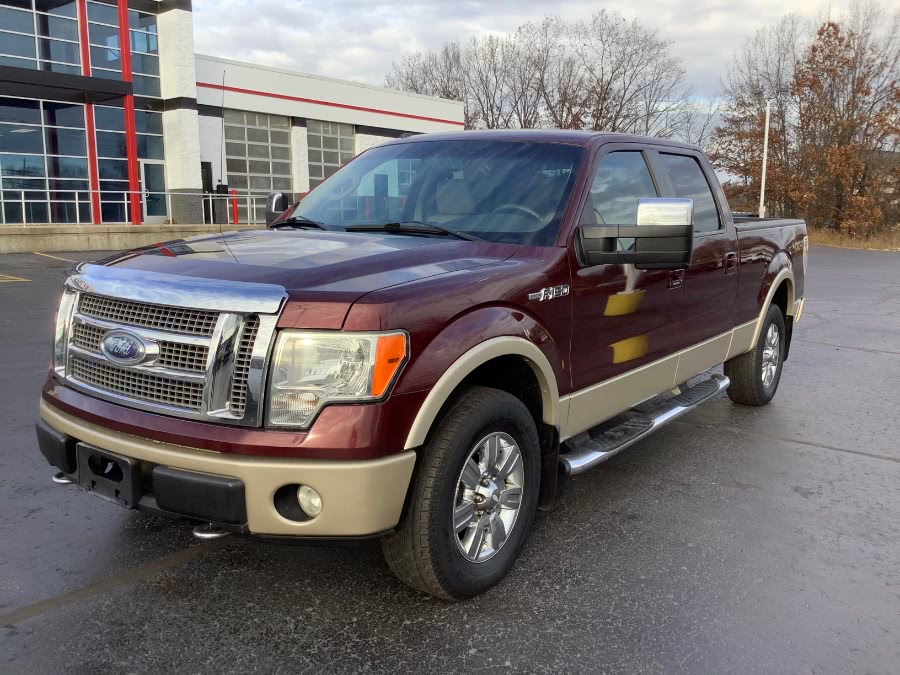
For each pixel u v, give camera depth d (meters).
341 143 34.06
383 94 35.19
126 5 23.91
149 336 2.71
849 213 41.22
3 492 4.05
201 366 2.62
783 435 5.55
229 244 3.37
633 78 52.31
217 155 28.58
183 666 2.61
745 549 3.65
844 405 6.48
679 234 3.25
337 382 2.56
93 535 3.60
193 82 25.84
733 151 46.28
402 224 3.73
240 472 2.53
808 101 43.09
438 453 2.82
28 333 8.58
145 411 2.74
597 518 3.98
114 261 3.14
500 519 3.20
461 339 2.83
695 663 2.71
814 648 2.83
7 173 21.91
